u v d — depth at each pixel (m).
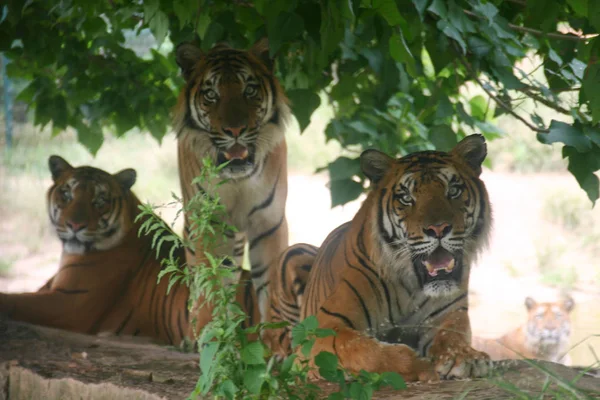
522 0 9.82
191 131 10.73
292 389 6.11
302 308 9.76
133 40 26.36
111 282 12.59
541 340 17.31
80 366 8.73
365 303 8.20
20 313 12.04
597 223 26.08
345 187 10.62
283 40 8.98
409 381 7.30
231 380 5.82
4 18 12.14
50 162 13.03
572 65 9.85
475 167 8.39
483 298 20.38
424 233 7.83
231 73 10.58
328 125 11.95
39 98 14.13
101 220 12.55
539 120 9.48
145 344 11.85
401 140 12.02
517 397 6.24
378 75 11.62
